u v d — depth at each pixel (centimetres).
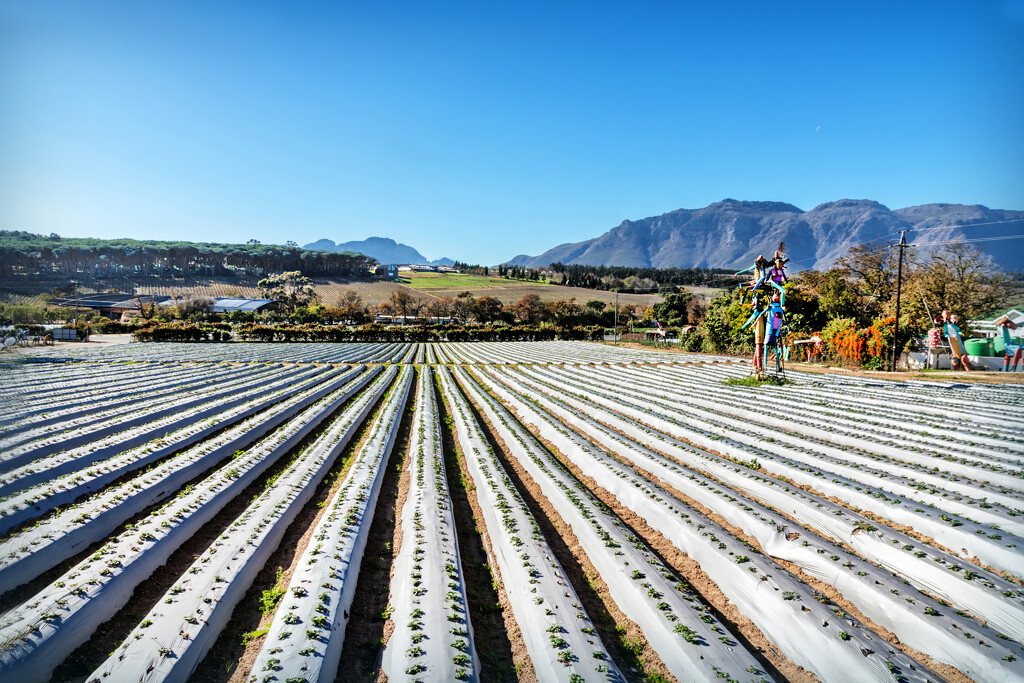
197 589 793
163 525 998
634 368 4562
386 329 8688
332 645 678
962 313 4944
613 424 2112
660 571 873
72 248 15850
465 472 1521
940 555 886
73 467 1348
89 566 832
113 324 8344
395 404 2555
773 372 3378
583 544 1034
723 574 891
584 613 762
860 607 805
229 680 651
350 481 1325
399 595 812
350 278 18550
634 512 1211
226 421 1934
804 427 1891
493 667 691
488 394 3152
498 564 980
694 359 5334
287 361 4888
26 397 2433
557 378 3772
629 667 689
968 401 2350
